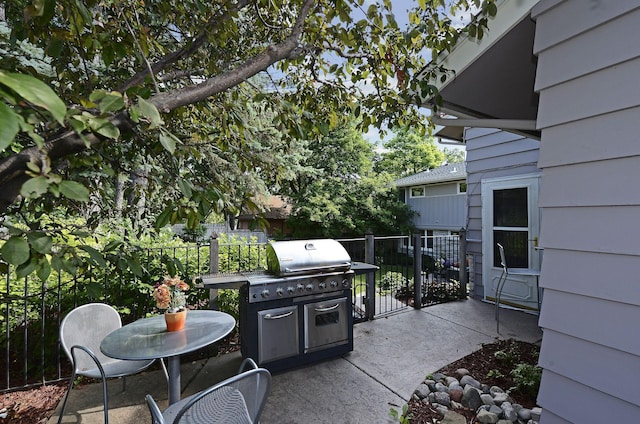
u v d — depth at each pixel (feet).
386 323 13.64
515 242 15.64
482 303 16.71
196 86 4.08
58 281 9.43
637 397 3.66
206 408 4.23
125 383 8.94
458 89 8.38
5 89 1.94
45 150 2.51
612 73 3.92
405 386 8.82
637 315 3.68
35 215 5.57
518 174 15.49
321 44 6.30
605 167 3.98
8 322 8.70
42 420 7.51
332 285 10.44
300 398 8.29
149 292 10.81
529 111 9.66
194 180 4.89
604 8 4.00
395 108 8.01
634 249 3.70
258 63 4.74
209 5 6.05
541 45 4.74
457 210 36.78
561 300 4.43
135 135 4.19
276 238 42.83
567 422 4.29
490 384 8.93
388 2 5.43
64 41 4.59
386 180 44.01
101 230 10.16
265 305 9.57
